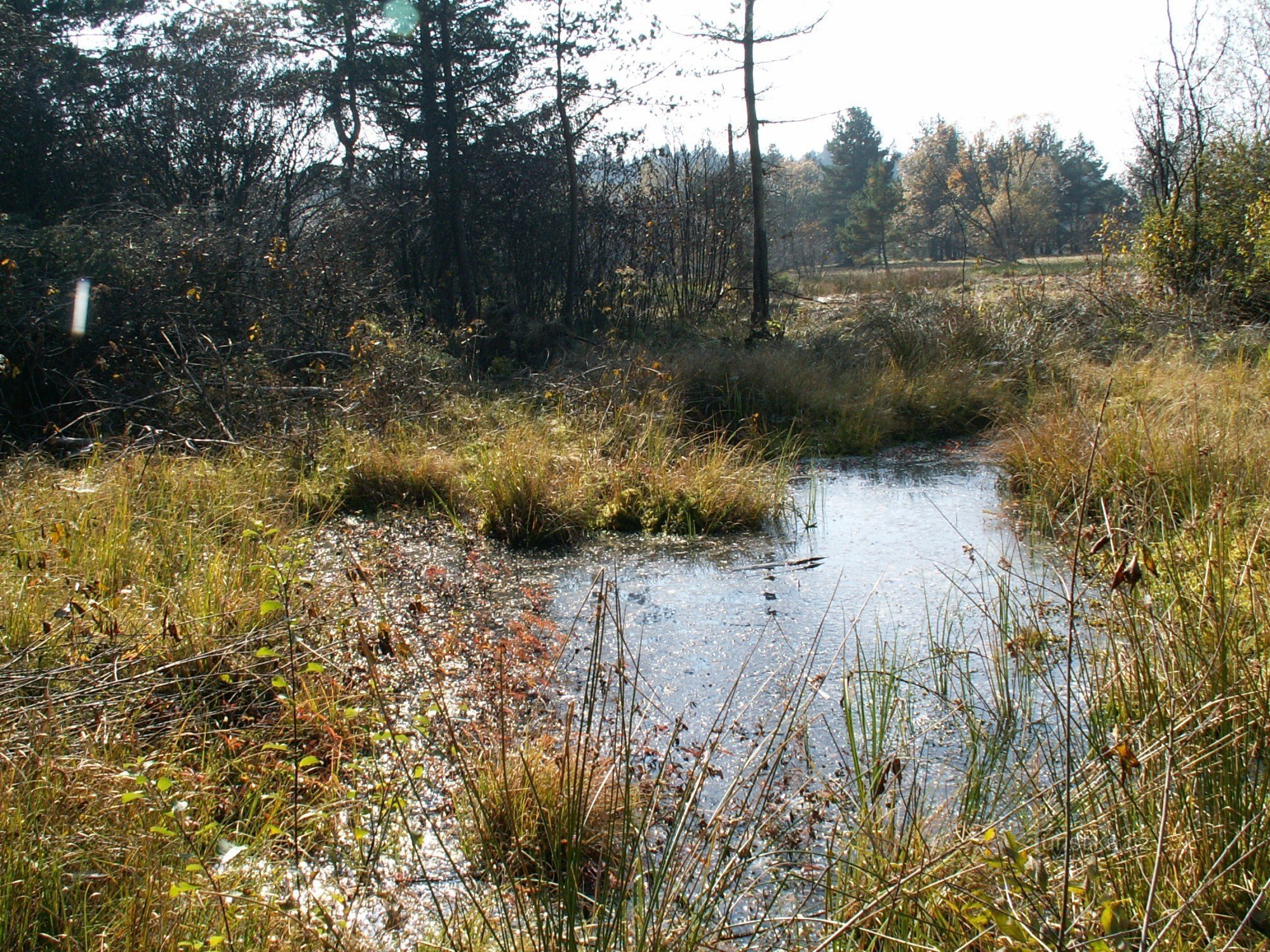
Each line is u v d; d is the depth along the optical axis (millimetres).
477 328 14438
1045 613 4336
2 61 14914
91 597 4250
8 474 6699
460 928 2613
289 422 8594
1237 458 6035
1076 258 34375
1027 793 3070
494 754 3389
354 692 4020
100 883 2580
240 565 4941
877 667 4402
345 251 13172
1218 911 2293
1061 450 7211
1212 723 2688
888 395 10617
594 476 7566
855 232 49656
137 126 16156
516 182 16562
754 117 15109
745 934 2480
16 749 2990
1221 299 12867
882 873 2535
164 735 3525
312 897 2604
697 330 15344
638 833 2891
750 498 7238
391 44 15930
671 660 4684
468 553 6102
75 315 9328
